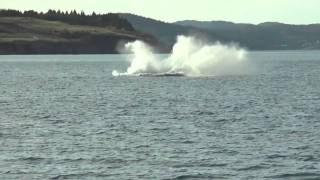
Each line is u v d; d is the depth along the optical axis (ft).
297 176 472.03
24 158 533.55
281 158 531.50
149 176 472.03
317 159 526.16
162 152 558.97
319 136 641.40
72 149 573.74
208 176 472.85
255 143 602.03
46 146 588.91
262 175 475.31
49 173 480.64
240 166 503.20
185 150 568.00
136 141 614.75
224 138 631.56
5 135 653.71
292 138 630.33
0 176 470.80
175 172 484.33
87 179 464.24
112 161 522.47
